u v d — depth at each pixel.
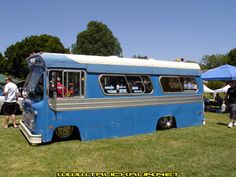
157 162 6.70
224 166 6.48
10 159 6.74
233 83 11.55
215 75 17.50
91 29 61.72
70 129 8.66
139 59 9.83
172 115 10.64
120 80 9.18
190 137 9.36
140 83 9.70
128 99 9.32
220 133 10.13
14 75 49.53
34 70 8.66
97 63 8.62
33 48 47.28
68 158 6.86
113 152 7.43
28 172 5.93
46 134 7.71
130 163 6.58
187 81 11.26
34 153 7.20
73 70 8.13
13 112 10.81
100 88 8.67
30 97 8.43
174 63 10.87
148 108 9.86
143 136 9.38
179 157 7.11
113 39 62.56
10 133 9.64
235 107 11.44
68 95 8.05
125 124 9.27
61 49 49.78
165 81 10.45
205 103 18.59
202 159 6.99
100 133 8.73
